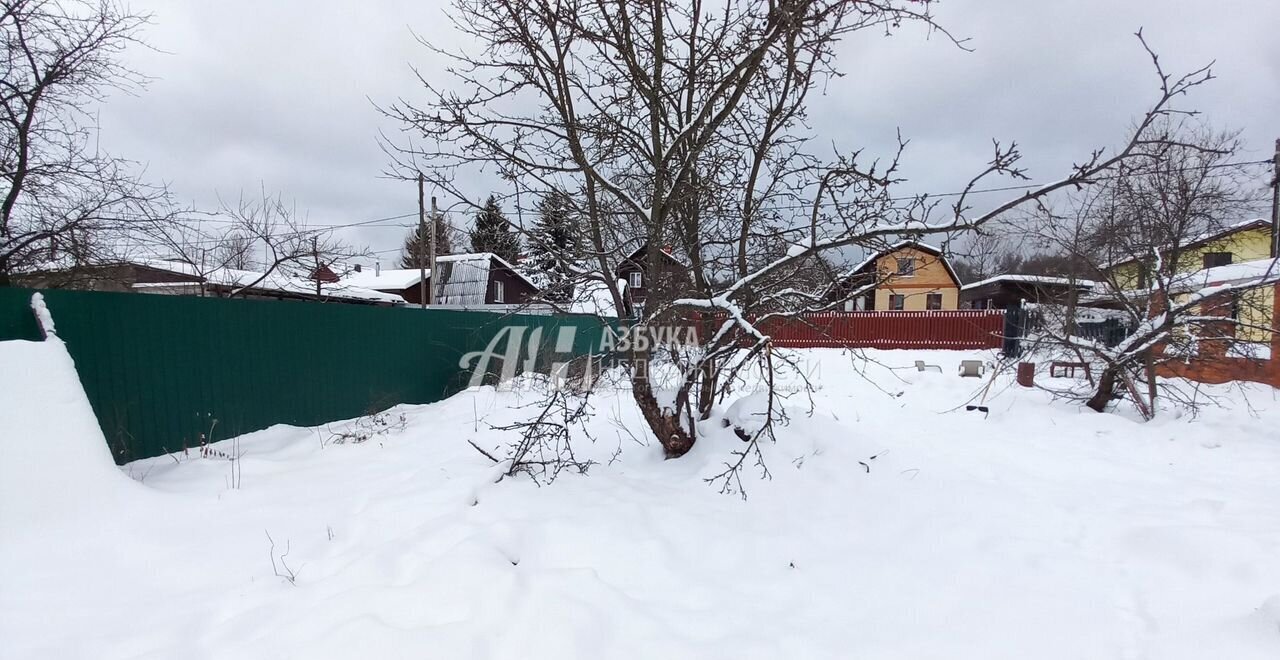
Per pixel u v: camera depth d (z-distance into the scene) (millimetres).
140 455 4484
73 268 5887
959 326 16578
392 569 2518
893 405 7414
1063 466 4582
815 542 2967
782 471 3734
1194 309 6344
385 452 4844
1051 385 8570
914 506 3369
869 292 4094
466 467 4129
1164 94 2969
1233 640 1958
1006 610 2301
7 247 5348
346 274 9906
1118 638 2076
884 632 2166
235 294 9352
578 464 3879
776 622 2248
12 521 2707
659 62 3727
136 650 1991
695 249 4078
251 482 3922
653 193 3926
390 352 7219
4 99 5238
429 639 1938
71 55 5594
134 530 2863
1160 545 2723
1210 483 4086
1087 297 7594
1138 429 5836
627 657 1979
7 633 2064
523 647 1951
